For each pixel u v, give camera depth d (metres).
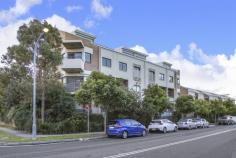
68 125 32.97
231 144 21.89
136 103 41.81
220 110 75.12
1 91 39.53
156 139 26.58
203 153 16.69
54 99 35.88
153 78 59.47
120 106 34.00
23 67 33.72
